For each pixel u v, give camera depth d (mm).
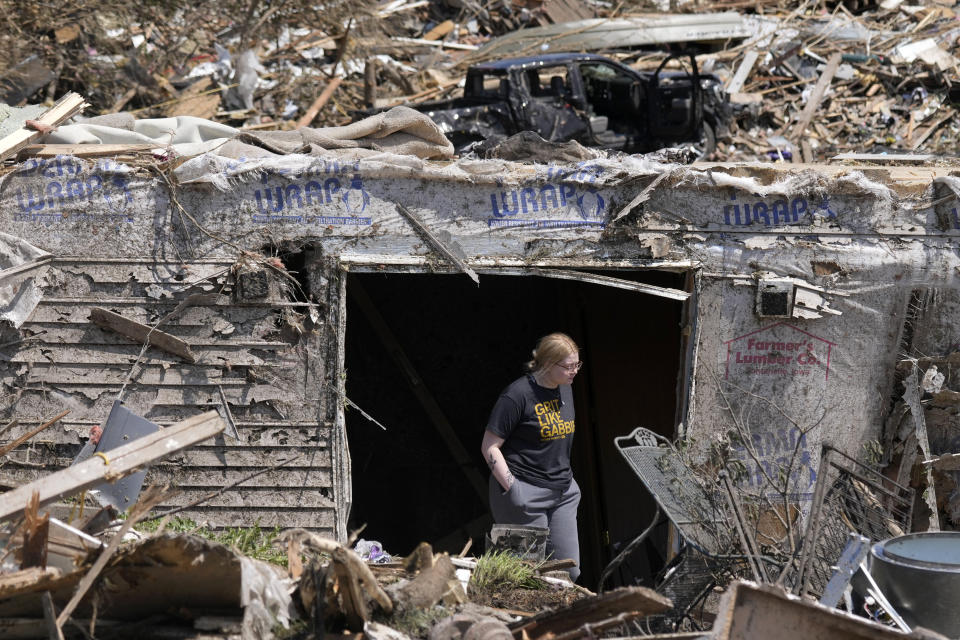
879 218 12242
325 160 11641
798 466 12578
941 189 12195
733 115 25797
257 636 7164
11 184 11477
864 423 12719
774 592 6977
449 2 32094
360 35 26828
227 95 23703
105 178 11539
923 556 9102
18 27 21016
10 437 11734
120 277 11688
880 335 12516
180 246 11688
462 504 20312
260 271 11688
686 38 22922
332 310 11867
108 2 23547
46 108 13062
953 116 27469
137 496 10570
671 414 16766
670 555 12578
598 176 11930
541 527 10883
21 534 7461
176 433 7922
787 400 12523
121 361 11766
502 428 11250
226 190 11594
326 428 11984
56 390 11758
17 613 6949
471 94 20594
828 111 27766
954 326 12461
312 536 7164
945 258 12289
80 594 6699
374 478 20250
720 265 12219
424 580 8148
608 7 31438
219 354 11844
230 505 11969
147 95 22844
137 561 6852
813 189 12062
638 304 17859
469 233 11914
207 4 25875
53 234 11586
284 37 27125
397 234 11844
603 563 17328
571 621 7648
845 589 8680
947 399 12508
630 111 21828
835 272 12289
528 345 21031
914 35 30594
